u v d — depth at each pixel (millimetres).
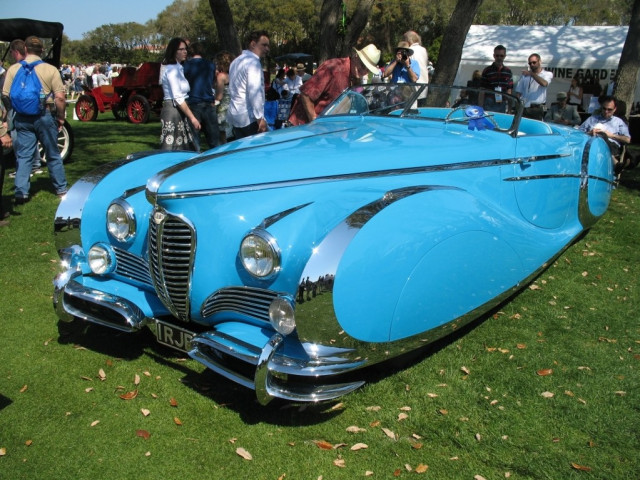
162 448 2650
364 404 2977
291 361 2623
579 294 4402
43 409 2924
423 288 2859
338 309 2561
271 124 10562
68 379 3203
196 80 7219
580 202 4789
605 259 5148
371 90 4543
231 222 2885
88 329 3805
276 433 2760
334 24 9633
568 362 3404
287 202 2922
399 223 2756
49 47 10891
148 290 3414
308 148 3377
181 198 2916
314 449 2645
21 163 6473
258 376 2598
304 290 2523
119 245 3418
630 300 4301
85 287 3375
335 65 5734
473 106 4082
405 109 4359
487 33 16406
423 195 2963
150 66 16625
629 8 44688
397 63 5914
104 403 2986
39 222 5980
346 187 3053
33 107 6293
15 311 4023
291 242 2715
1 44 9969
